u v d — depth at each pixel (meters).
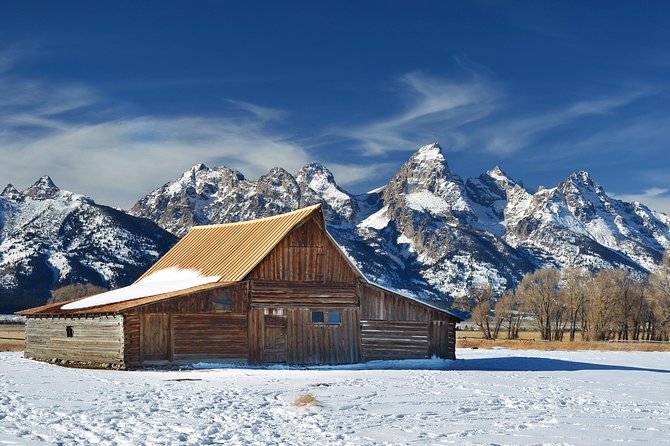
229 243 51.09
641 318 132.88
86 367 43.19
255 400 26.28
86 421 20.89
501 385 33.69
